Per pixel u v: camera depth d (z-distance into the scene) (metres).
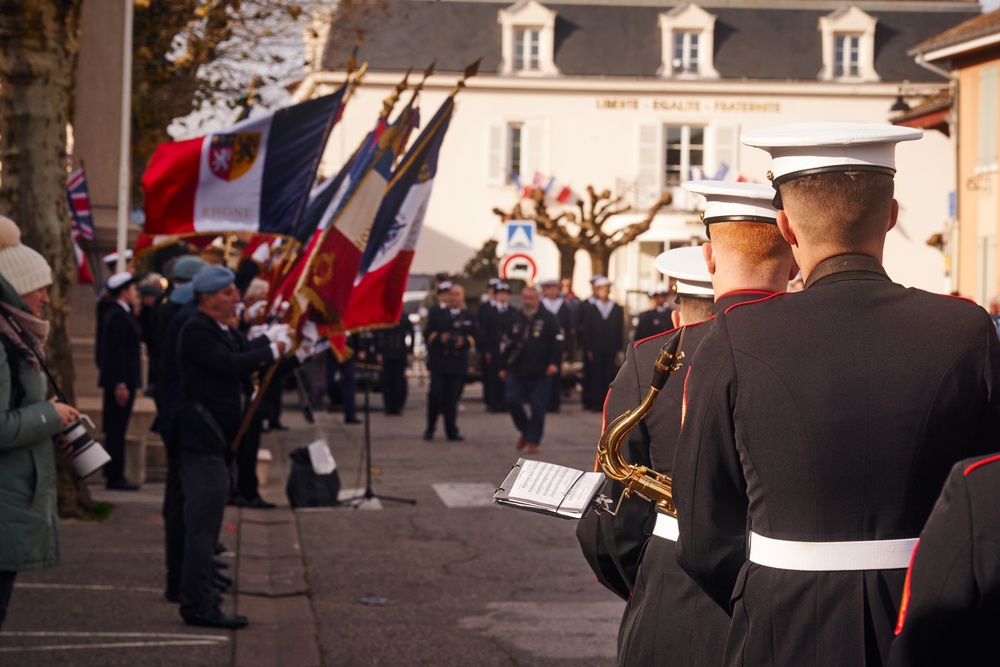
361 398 24.42
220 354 6.79
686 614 3.24
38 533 4.97
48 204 10.26
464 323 17.17
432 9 47.62
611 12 48.47
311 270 8.76
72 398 10.37
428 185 10.45
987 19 29.38
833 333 2.60
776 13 49.03
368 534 10.05
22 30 10.19
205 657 6.27
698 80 47.47
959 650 2.04
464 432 18.20
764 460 2.60
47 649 6.32
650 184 47.41
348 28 22.28
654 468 3.40
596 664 6.27
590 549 3.59
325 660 6.34
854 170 2.66
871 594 2.49
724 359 2.70
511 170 47.28
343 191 10.51
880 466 2.51
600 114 47.41
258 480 12.09
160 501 11.21
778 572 2.57
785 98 47.81
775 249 3.24
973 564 2.01
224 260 13.05
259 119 10.37
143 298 13.23
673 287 3.76
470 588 8.08
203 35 20.88
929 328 2.57
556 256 45.94
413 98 9.74
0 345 4.91
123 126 14.01
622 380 3.52
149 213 10.41
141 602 7.39
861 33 48.31
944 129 32.12
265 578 8.37
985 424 2.56
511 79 46.94
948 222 30.86
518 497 3.10
